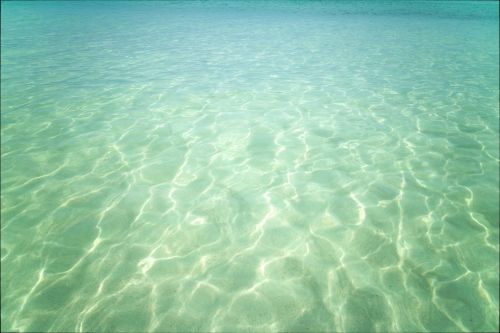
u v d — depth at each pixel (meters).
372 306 3.19
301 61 12.18
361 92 9.00
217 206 4.60
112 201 4.65
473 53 13.66
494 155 5.84
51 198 4.67
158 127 6.78
